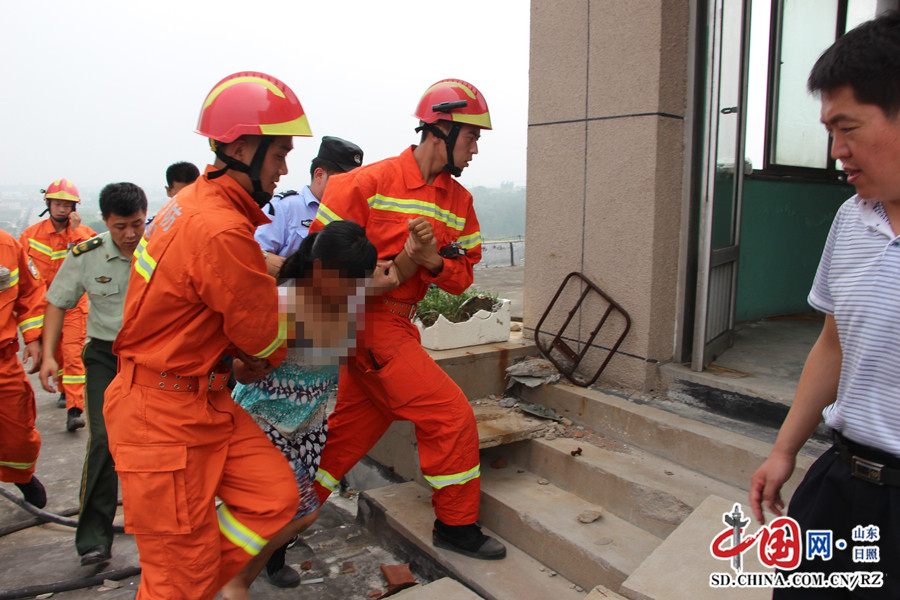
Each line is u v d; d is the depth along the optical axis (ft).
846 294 4.48
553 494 10.24
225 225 6.11
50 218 19.74
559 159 12.91
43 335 10.81
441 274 8.95
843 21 17.12
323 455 9.60
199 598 6.50
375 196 8.91
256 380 7.80
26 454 11.23
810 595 4.79
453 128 8.85
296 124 6.61
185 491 6.32
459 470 9.05
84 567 10.00
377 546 10.92
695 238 11.64
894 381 4.23
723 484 9.39
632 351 11.92
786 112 16.37
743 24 11.37
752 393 10.25
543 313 13.50
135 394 6.38
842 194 17.95
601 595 7.04
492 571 9.07
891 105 3.92
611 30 11.64
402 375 8.69
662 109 11.09
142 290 6.32
